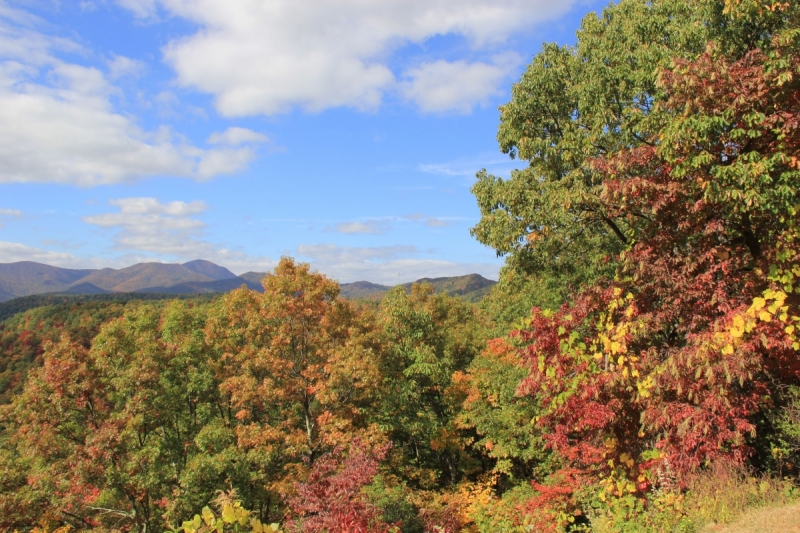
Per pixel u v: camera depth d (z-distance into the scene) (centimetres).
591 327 670
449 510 1155
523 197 1177
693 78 557
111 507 1549
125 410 1400
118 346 1562
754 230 597
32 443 1354
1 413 1369
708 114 559
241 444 1427
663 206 602
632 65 1127
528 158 1296
